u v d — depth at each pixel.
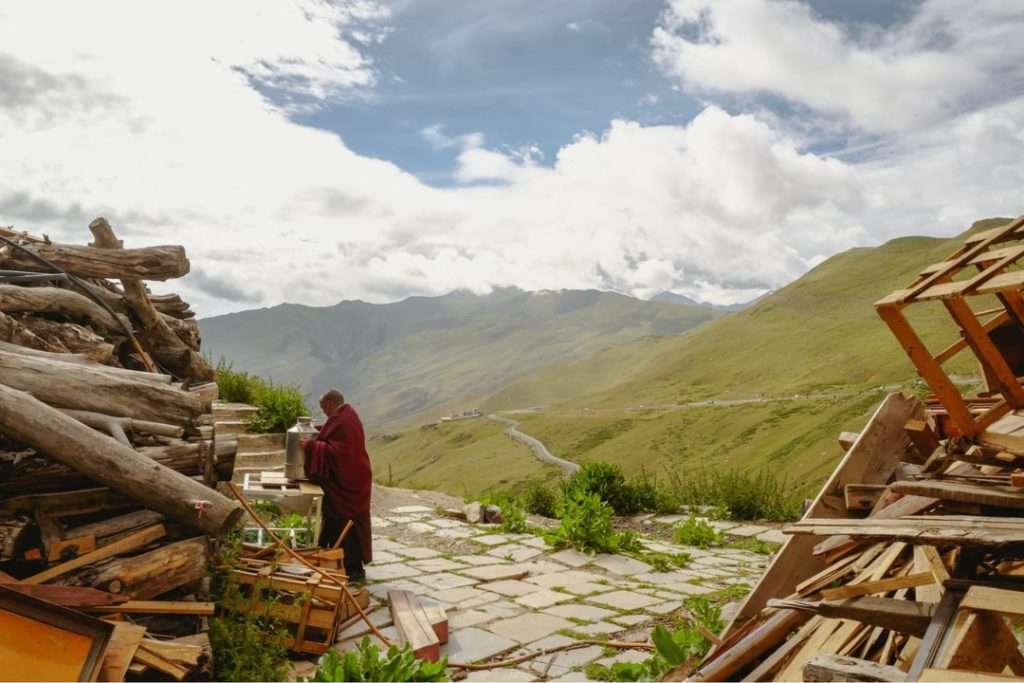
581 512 10.82
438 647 6.32
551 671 6.04
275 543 6.77
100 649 3.37
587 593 8.42
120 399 5.59
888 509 4.14
